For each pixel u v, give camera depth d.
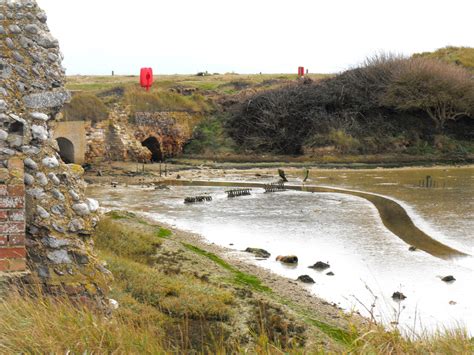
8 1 8.40
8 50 8.25
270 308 14.82
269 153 62.50
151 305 13.61
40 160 8.09
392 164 56.69
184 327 11.99
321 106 65.31
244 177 49.25
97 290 8.15
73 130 52.22
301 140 62.38
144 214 31.95
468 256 22.23
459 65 77.25
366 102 66.06
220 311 13.49
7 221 7.48
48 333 6.20
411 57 73.31
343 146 60.44
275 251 23.44
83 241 8.29
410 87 64.38
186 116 66.62
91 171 51.00
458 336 7.82
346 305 16.45
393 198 36.56
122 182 45.97
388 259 21.94
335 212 32.31
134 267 16.33
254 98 66.94
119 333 6.61
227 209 33.78
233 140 65.31
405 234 26.39
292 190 41.56
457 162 57.81
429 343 7.52
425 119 66.50
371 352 6.82
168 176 49.69
